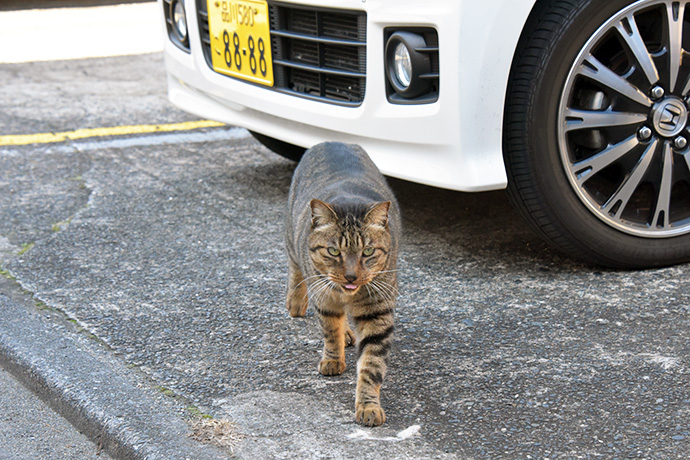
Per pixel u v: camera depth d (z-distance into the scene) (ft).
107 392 10.48
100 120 23.17
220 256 14.70
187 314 12.64
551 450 9.05
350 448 9.20
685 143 13.30
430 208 16.62
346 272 10.09
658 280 13.29
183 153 20.47
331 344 10.94
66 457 9.74
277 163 19.63
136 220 16.38
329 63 14.28
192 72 17.15
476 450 9.11
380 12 12.83
